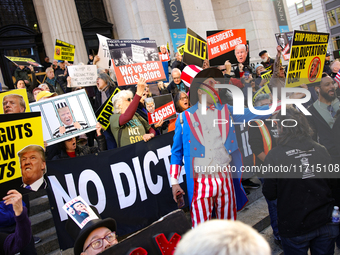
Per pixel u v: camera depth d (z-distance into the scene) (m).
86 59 10.58
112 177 3.09
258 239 0.74
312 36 3.31
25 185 2.14
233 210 2.62
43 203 4.07
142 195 3.23
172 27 10.41
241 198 2.73
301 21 35.41
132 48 4.09
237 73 6.07
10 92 2.63
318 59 3.36
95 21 11.73
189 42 4.96
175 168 2.72
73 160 2.95
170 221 1.55
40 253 3.29
